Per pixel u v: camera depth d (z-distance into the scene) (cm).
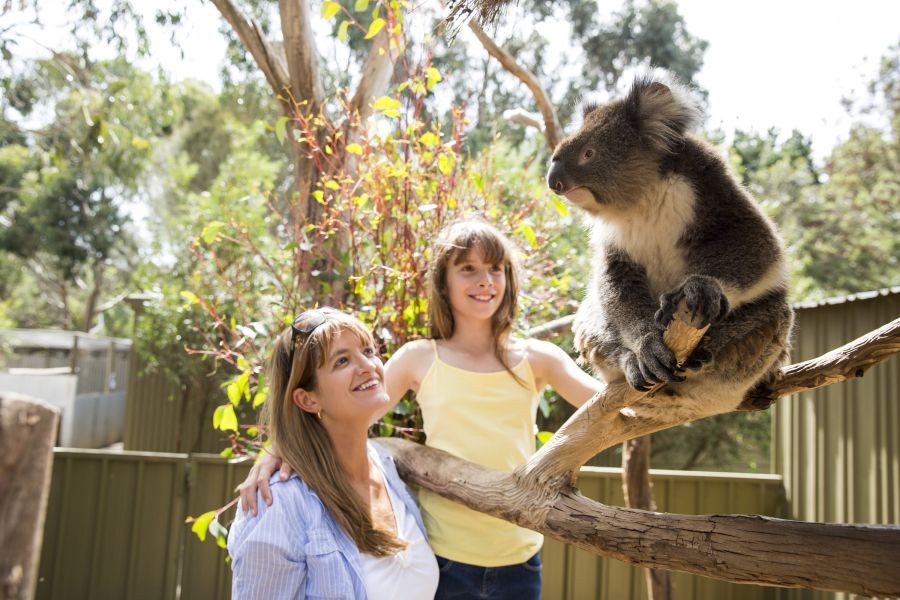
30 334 1608
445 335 286
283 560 201
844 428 523
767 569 168
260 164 1270
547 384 291
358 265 342
